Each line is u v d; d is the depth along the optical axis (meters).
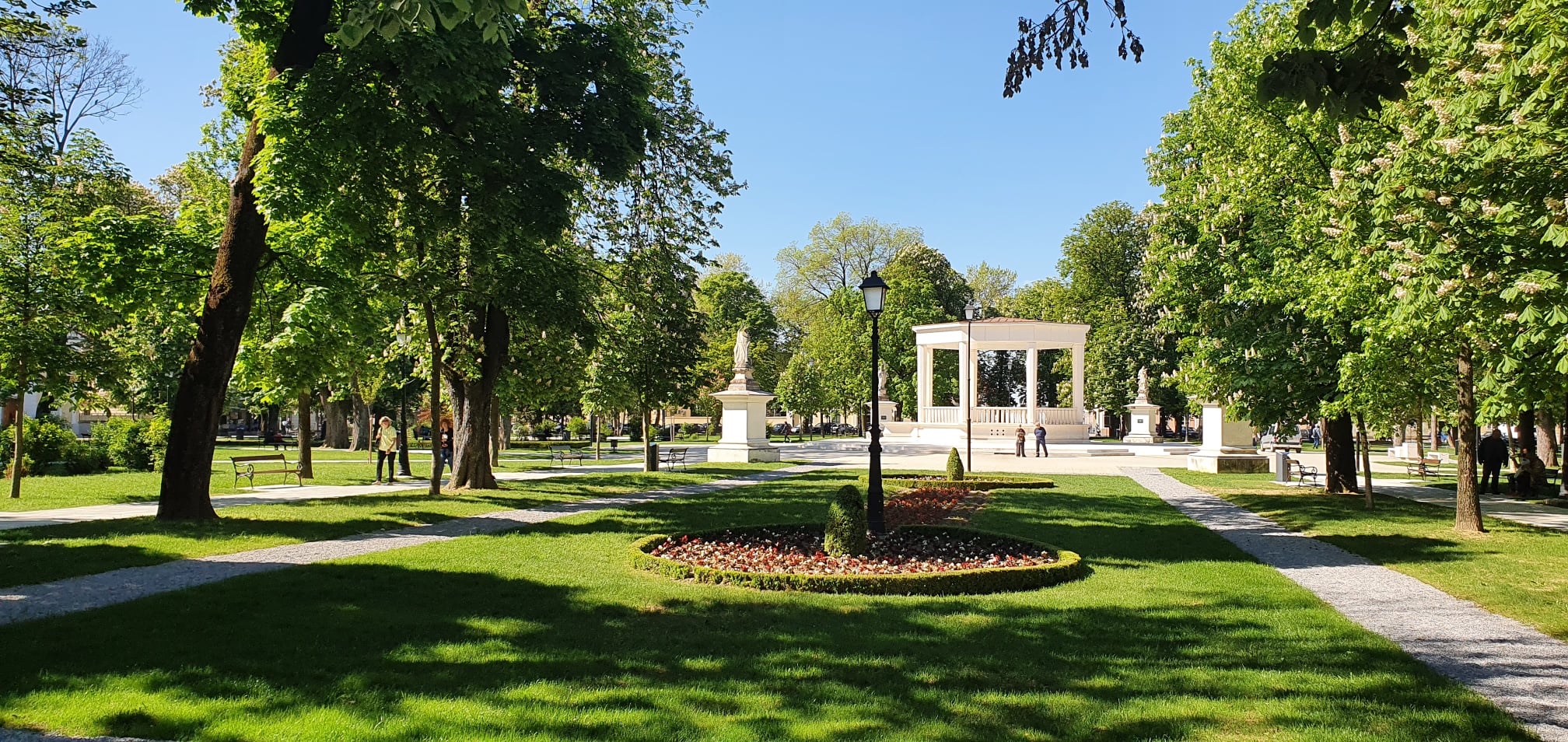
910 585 8.74
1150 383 54.75
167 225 14.88
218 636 6.61
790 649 6.54
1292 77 5.94
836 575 8.95
